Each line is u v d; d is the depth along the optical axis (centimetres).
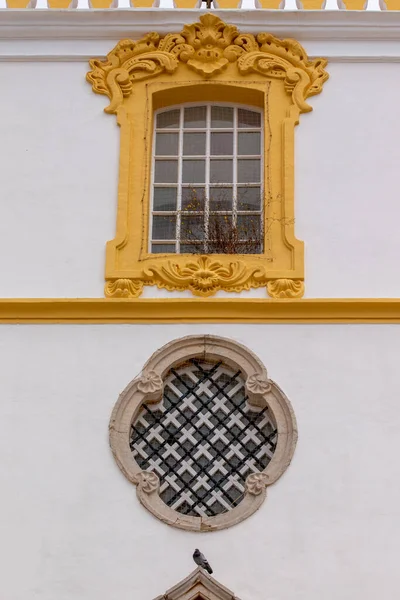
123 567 1305
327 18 1592
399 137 1534
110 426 1370
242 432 1391
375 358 1402
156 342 1419
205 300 1432
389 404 1377
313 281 1450
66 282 1457
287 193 1498
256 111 1595
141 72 1581
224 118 1595
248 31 1603
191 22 1602
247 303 1429
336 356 1405
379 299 1427
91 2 1634
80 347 1418
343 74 1573
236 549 1308
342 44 1591
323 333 1417
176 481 1375
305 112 1550
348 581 1291
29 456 1360
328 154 1524
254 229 1516
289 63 1580
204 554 1306
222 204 1540
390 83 1569
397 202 1495
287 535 1313
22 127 1549
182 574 1298
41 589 1298
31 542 1320
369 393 1384
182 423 1400
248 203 1539
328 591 1287
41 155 1531
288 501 1330
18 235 1484
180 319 1429
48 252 1475
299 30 1593
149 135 1552
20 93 1570
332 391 1386
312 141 1532
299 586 1289
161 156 1567
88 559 1310
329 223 1483
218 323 1427
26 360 1412
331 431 1363
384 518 1320
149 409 1406
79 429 1375
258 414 1400
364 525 1317
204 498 1365
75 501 1338
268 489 1337
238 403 1409
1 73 1583
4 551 1316
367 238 1475
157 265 1461
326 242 1472
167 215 1535
